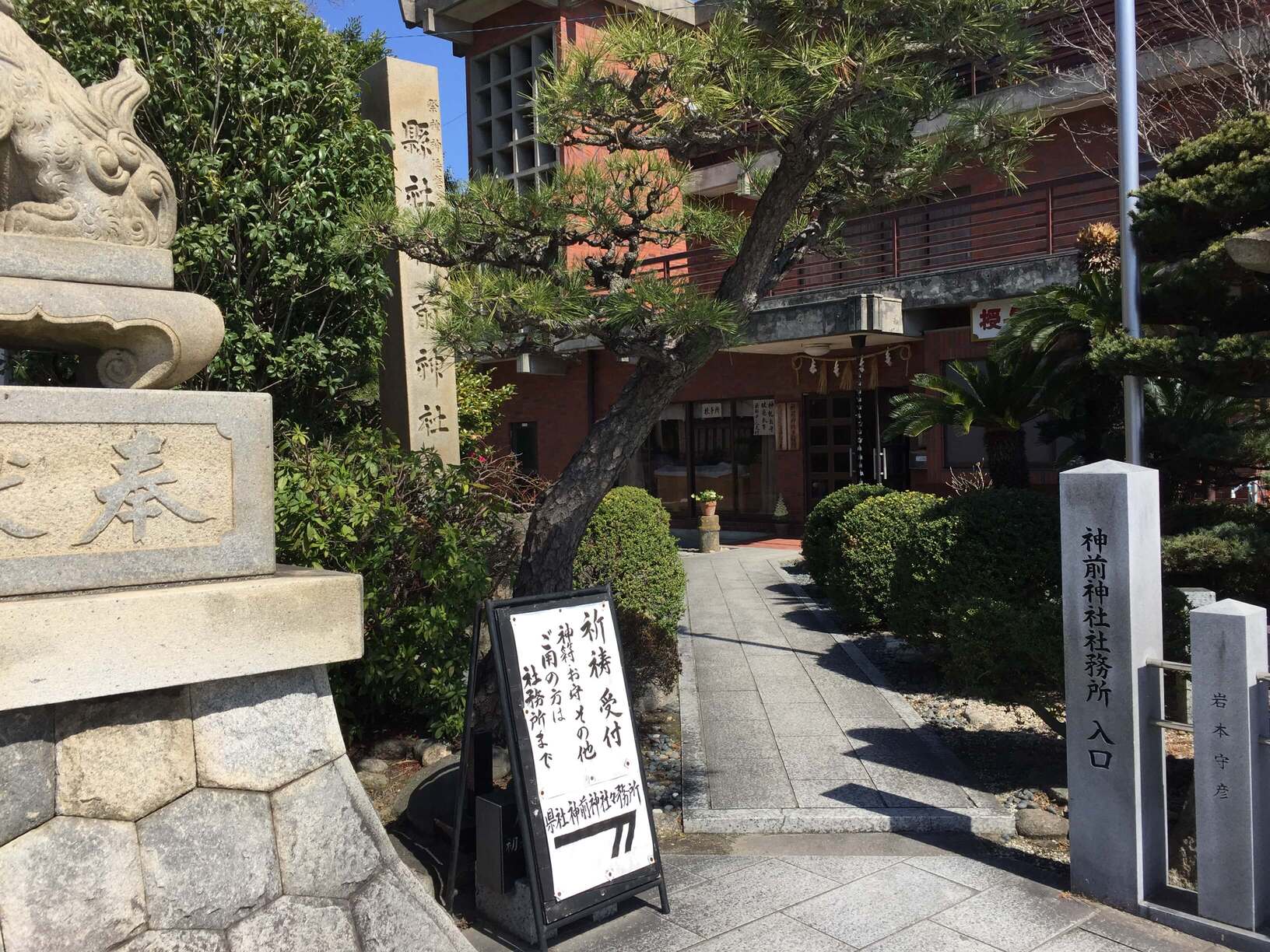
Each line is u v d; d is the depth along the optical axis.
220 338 2.89
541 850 3.41
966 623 4.90
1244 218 5.26
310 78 6.19
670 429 17.33
